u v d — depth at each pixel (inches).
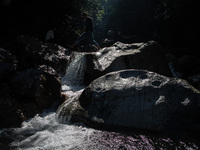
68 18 340.8
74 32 354.0
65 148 85.2
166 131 97.7
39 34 297.4
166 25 486.9
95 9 552.1
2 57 146.3
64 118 114.1
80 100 123.5
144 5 620.1
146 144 87.7
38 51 193.0
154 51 206.4
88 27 277.3
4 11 255.1
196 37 403.5
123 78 123.0
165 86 112.0
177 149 83.7
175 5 404.2
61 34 329.4
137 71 125.3
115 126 103.6
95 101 115.7
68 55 211.2
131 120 103.9
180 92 108.5
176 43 461.4
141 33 595.8
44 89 129.5
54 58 192.4
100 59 185.9
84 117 110.3
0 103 108.4
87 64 183.6
